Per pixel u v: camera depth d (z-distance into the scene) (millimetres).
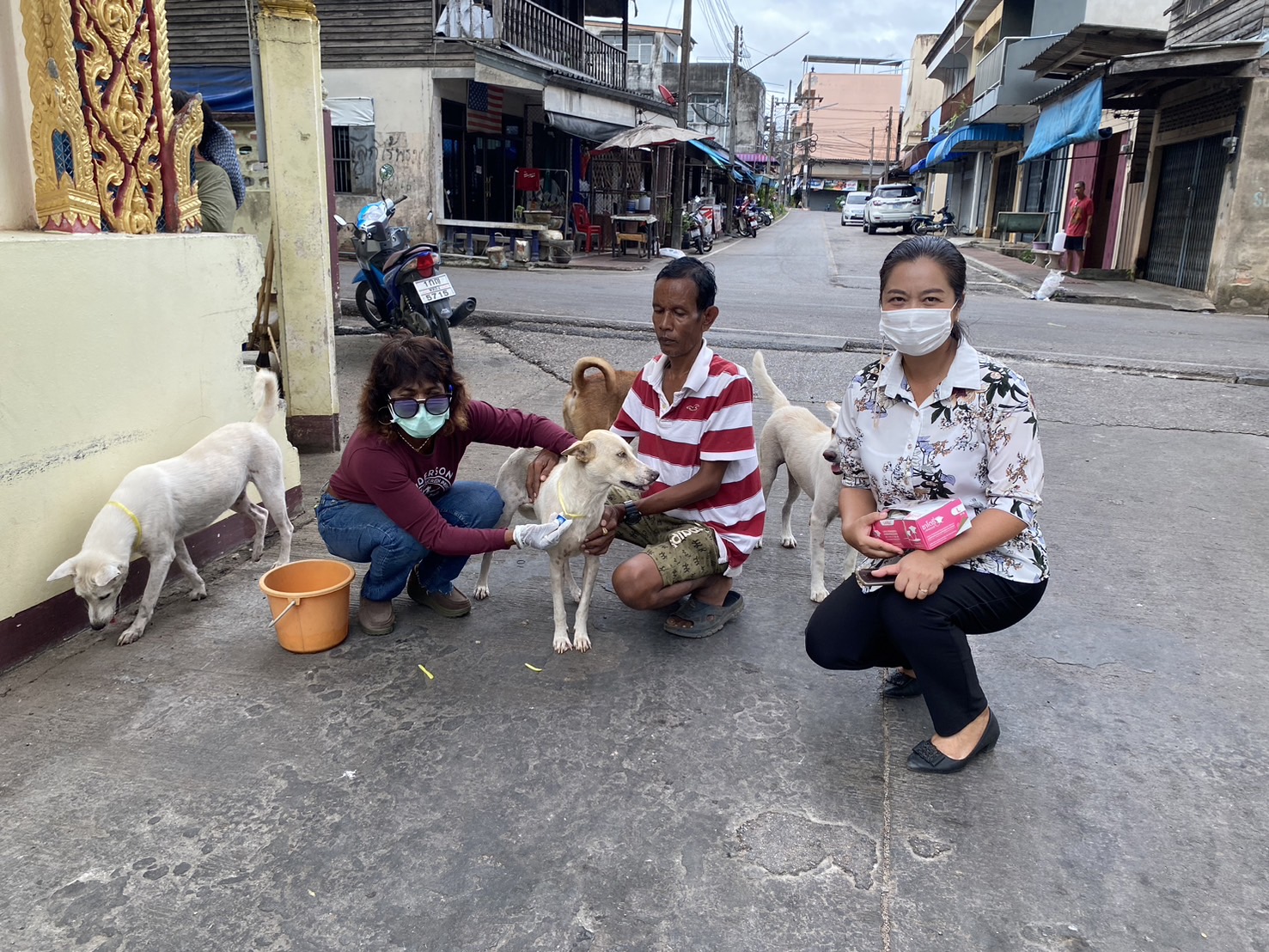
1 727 2717
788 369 7840
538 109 20562
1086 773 2619
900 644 2582
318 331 5219
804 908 2098
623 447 3002
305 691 2979
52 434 3078
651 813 2414
